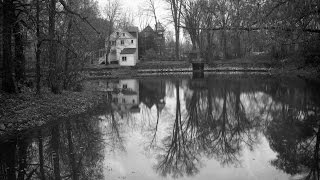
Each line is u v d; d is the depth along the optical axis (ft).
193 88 95.81
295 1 32.96
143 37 237.66
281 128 40.81
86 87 90.33
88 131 42.24
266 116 49.60
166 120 51.42
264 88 85.46
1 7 46.19
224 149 34.06
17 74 57.06
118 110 60.85
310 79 92.84
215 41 199.11
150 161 30.45
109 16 185.88
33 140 36.52
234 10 37.11
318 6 32.65
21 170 27.84
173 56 223.51
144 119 51.90
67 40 56.90
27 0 50.85
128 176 26.40
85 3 66.54
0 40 50.72
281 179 24.59
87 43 63.16
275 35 37.47
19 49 55.26
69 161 30.22
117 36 209.26
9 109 42.88
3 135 37.11
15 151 32.81
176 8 176.04
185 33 172.45
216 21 38.86
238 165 28.66
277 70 131.34
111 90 95.25
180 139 39.14
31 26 47.06
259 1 35.24
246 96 73.15
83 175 26.58
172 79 136.15
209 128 44.91
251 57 174.09
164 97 79.77
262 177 25.27
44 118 45.37
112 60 221.46
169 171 27.53
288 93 71.46
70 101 57.93
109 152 33.32
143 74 174.40
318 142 33.94
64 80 68.23
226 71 175.01
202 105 65.16
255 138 37.70
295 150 31.71
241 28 36.76
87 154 32.37
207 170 27.68
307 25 36.96
